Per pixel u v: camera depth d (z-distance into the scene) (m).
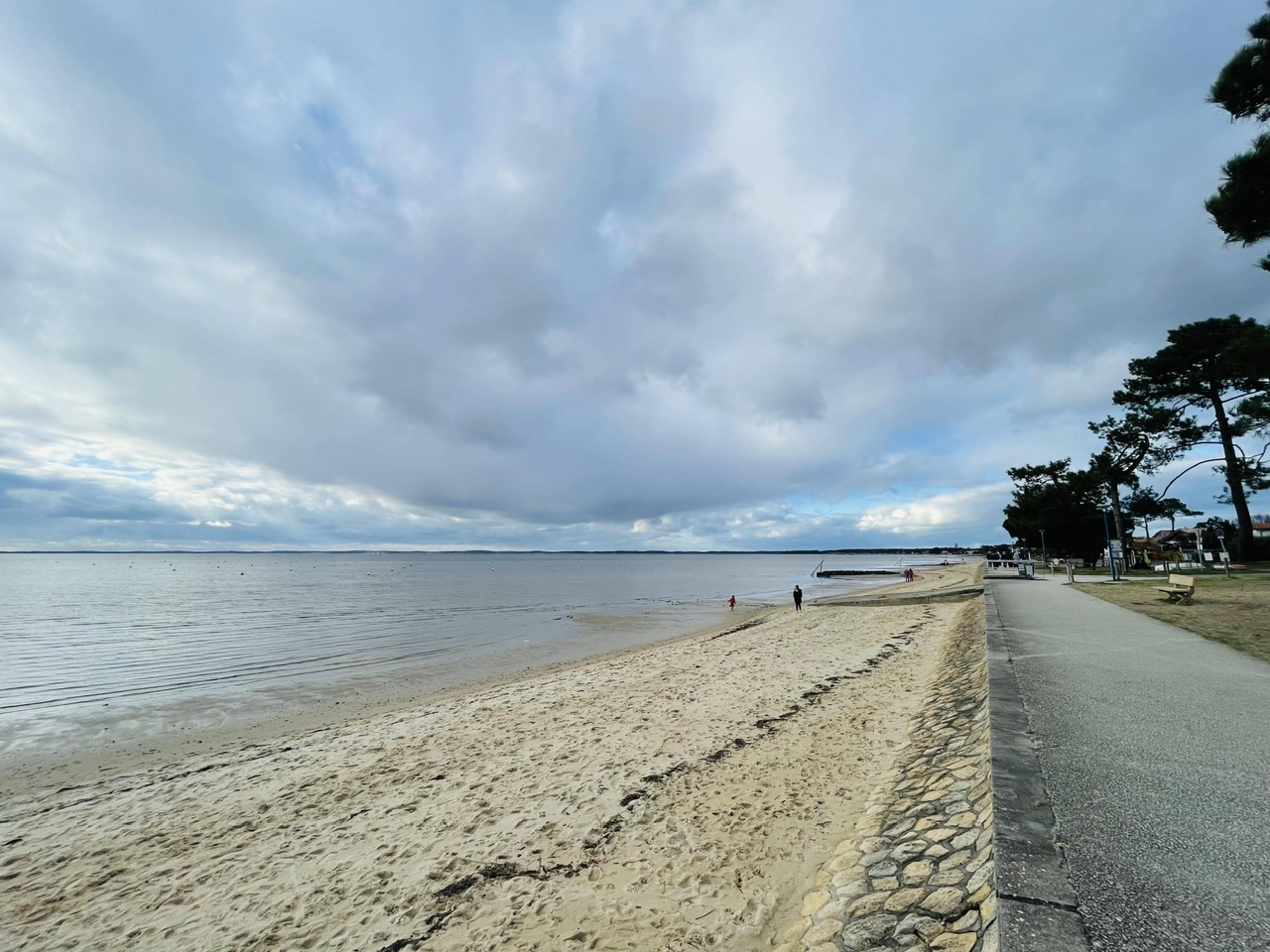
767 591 54.91
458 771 7.80
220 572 108.44
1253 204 9.82
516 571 112.56
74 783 8.77
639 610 36.12
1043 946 2.30
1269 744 4.38
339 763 8.62
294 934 4.59
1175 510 42.56
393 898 4.93
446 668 17.52
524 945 4.12
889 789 5.50
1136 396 32.28
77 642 23.47
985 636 9.81
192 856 6.11
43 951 4.67
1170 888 2.63
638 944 3.97
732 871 4.70
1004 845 3.05
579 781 6.94
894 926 3.27
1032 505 52.50
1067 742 4.48
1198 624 10.45
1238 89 9.95
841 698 9.44
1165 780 3.76
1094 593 17.75
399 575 94.19
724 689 10.84
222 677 16.41
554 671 16.39
